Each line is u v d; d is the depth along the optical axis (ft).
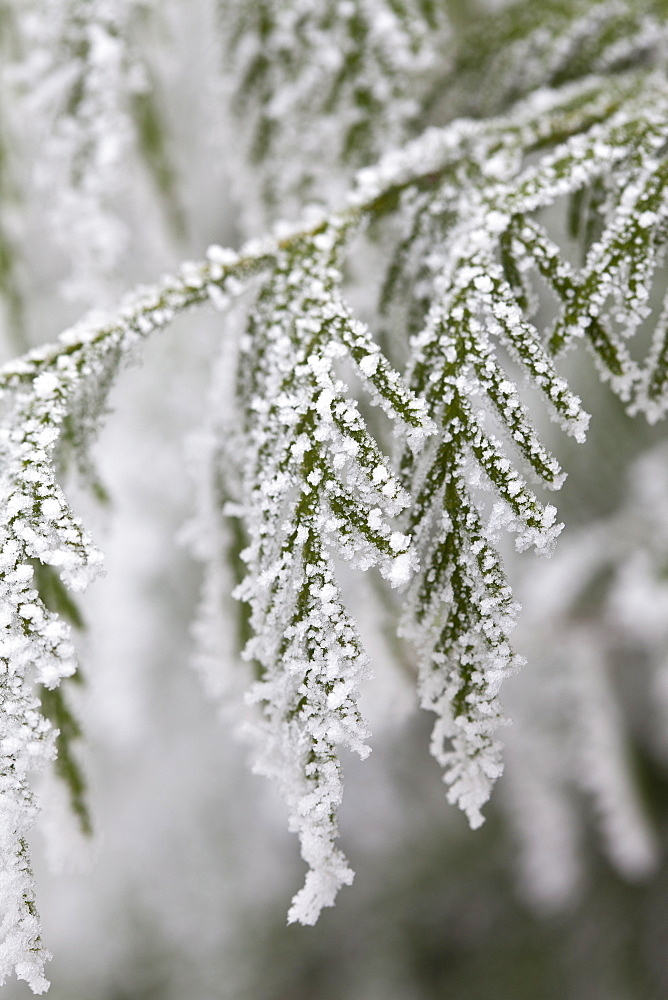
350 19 1.13
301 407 0.95
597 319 0.97
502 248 0.99
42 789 0.99
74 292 1.19
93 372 1.00
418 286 1.03
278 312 1.00
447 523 0.95
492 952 2.28
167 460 1.91
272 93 1.15
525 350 0.96
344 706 0.93
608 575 1.49
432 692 0.95
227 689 1.05
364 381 0.96
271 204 1.16
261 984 2.43
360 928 2.45
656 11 1.13
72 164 1.16
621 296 0.97
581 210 1.03
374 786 2.45
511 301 0.97
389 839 2.46
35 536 0.94
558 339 0.97
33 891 0.93
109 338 0.99
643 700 2.03
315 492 0.94
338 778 0.93
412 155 1.03
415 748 2.42
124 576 2.11
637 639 1.58
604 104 1.04
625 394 0.98
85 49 1.14
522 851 2.31
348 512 0.94
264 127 1.15
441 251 1.03
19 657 0.93
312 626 0.94
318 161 1.15
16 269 1.23
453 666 0.95
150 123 1.21
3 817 0.92
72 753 1.00
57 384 0.98
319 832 0.93
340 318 0.98
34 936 0.92
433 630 0.95
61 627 0.94
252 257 1.01
